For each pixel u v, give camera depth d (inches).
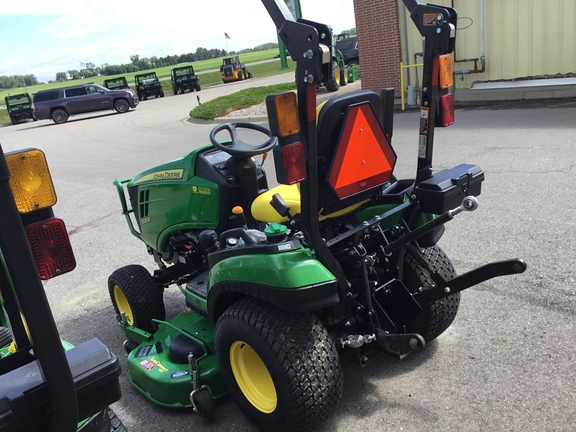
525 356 121.6
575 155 275.3
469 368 120.5
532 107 423.5
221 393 118.3
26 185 70.8
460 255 179.5
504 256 173.5
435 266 123.4
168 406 119.3
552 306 140.5
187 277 151.6
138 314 148.0
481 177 111.3
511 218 204.1
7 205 59.9
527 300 145.3
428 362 125.1
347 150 99.0
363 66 557.3
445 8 99.3
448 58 103.4
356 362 108.3
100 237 263.4
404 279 124.9
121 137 625.3
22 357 77.9
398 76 533.3
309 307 91.0
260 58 3346.5
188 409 121.1
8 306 75.9
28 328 63.5
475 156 299.7
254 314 98.6
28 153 70.2
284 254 94.7
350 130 98.1
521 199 222.7
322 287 91.4
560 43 432.1
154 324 149.6
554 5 426.3
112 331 168.4
